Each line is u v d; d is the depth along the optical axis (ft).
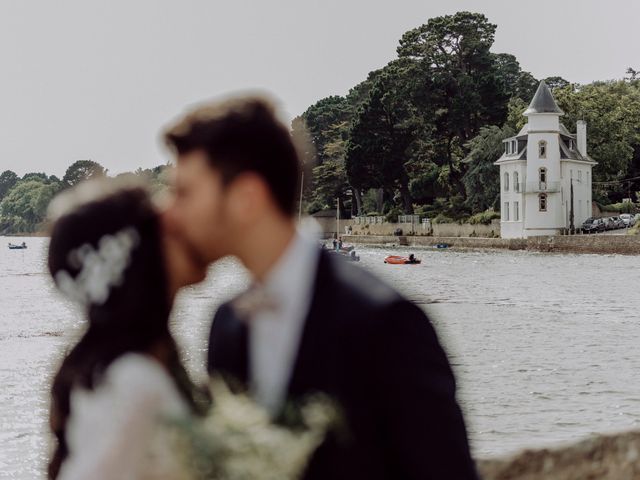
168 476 6.74
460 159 364.99
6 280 235.81
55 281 7.25
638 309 121.60
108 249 7.02
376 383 7.21
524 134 304.30
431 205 372.38
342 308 7.39
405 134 359.46
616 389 61.87
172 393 7.01
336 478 7.25
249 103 7.51
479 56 364.17
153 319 7.16
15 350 87.97
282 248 7.64
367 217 396.57
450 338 91.97
